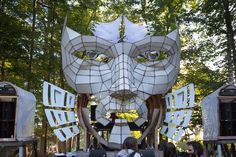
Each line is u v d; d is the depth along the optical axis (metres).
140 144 12.23
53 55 19.23
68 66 12.25
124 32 12.55
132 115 20.11
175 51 12.43
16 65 17.45
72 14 20.00
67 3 19.17
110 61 12.27
